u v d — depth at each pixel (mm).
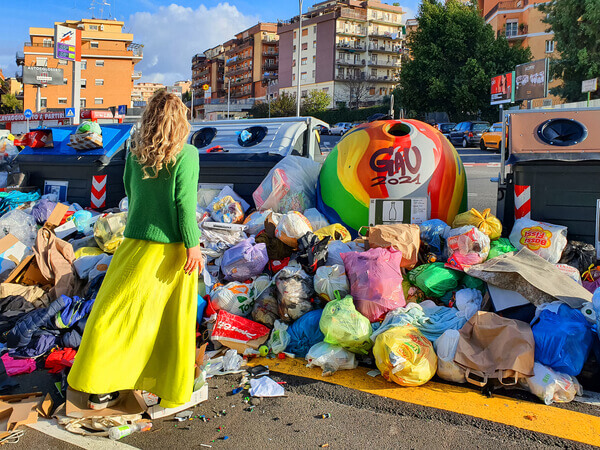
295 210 5527
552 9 35875
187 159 2740
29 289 4500
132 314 2707
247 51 110562
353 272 3967
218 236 4973
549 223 4676
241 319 4000
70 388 2951
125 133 7020
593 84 24203
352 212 5188
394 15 90188
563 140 4785
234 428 2889
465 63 41281
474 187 11078
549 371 3139
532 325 3438
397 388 3309
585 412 2998
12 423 2855
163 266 2775
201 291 4172
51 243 4715
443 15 41656
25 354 3791
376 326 3787
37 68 28297
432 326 3682
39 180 7207
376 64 87062
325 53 85250
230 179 6215
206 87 46844
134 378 2766
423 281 4070
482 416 2949
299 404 3145
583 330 3230
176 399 2770
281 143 6324
